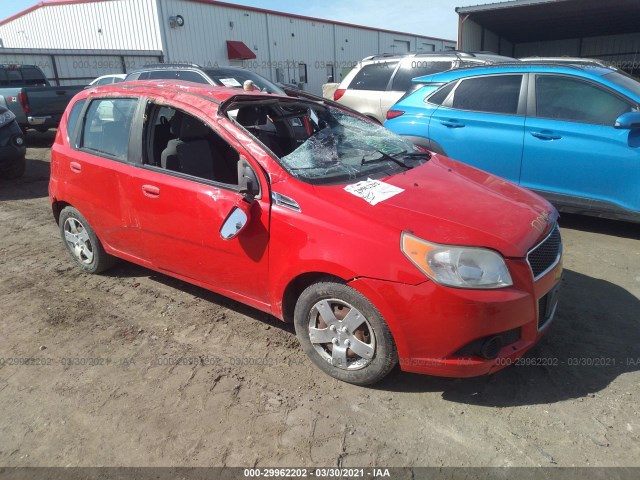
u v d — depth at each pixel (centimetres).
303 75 2897
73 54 1755
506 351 259
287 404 271
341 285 267
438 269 242
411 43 3988
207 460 236
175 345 328
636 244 479
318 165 313
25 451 242
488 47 1920
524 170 512
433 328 245
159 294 398
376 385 286
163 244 350
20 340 336
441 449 240
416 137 580
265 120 401
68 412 268
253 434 251
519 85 519
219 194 308
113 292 403
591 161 467
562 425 253
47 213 631
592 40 2100
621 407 264
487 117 530
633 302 369
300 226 275
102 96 389
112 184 369
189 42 2200
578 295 381
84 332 345
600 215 476
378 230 256
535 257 268
